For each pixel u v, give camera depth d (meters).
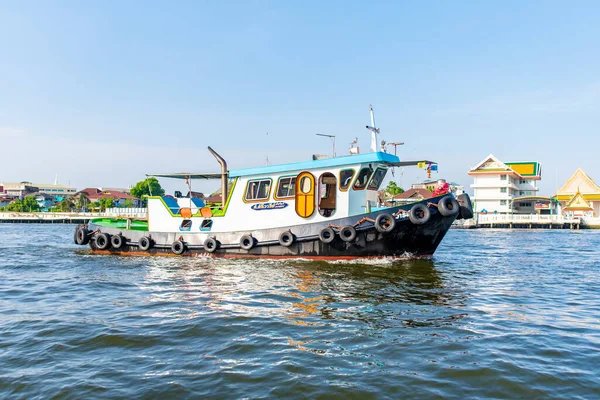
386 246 15.97
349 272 14.20
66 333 8.19
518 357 6.81
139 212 77.38
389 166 17.58
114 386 5.90
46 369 6.52
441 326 8.48
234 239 17.52
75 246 27.67
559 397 5.52
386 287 12.05
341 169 16.52
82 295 11.67
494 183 67.50
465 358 6.78
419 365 6.54
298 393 5.66
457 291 11.71
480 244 29.72
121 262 17.67
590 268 16.55
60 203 98.81
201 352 7.15
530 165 75.75
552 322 8.83
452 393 5.65
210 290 11.88
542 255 21.55
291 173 17.06
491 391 5.70
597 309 9.95
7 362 6.82
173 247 18.56
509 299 10.89
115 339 7.81
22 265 17.64
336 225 16.03
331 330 8.24
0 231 53.00
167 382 6.01
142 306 10.27
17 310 10.12
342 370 6.37
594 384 5.86
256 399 5.51
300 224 16.58
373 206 17.19
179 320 8.95
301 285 12.31
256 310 9.71
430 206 15.63
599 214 73.38
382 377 6.12
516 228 61.06
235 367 6.51
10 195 115.00
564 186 75.75
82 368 6.54
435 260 17.73
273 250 16.94
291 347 7.34
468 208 15.97
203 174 19.34
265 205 17.44
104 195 100.38
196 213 18.78
